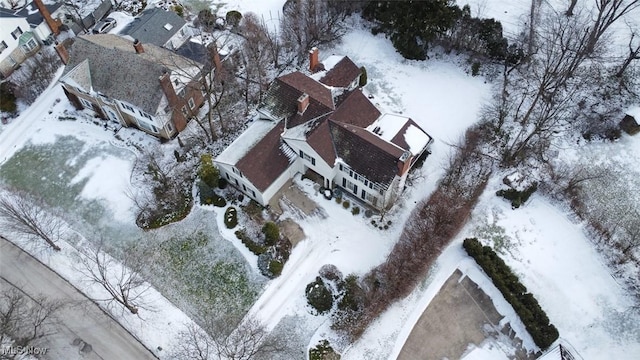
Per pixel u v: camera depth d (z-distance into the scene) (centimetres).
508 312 4672
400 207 5381
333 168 5194
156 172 5619
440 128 6012
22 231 5016
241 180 5325
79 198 5631
